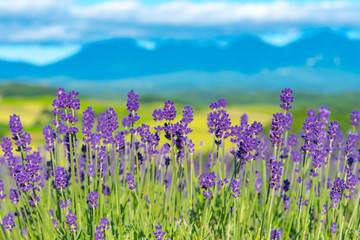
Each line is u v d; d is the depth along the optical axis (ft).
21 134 19.53
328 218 20.33
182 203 23.18
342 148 24.32
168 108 18.84
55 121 20.47
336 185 18.57
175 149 20.99
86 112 20.16
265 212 18.33
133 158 22.74
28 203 18.37
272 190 17.84
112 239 18.61
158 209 22.48
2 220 18.92
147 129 19.66
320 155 17.67
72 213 18.44
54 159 21.83
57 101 20.08
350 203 28.27
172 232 19.97
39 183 18.57
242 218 22.00
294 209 22.75
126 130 22.62
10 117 19.04
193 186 25.38
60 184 18.74
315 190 23.90
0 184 18.89
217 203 24.16
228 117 19.29
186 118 19.97
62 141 21.94
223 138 19.54
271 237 20.45
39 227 20.16
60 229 20.18
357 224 21.68
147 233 19.20
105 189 23.63
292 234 22.66
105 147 20.52
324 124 24.41
